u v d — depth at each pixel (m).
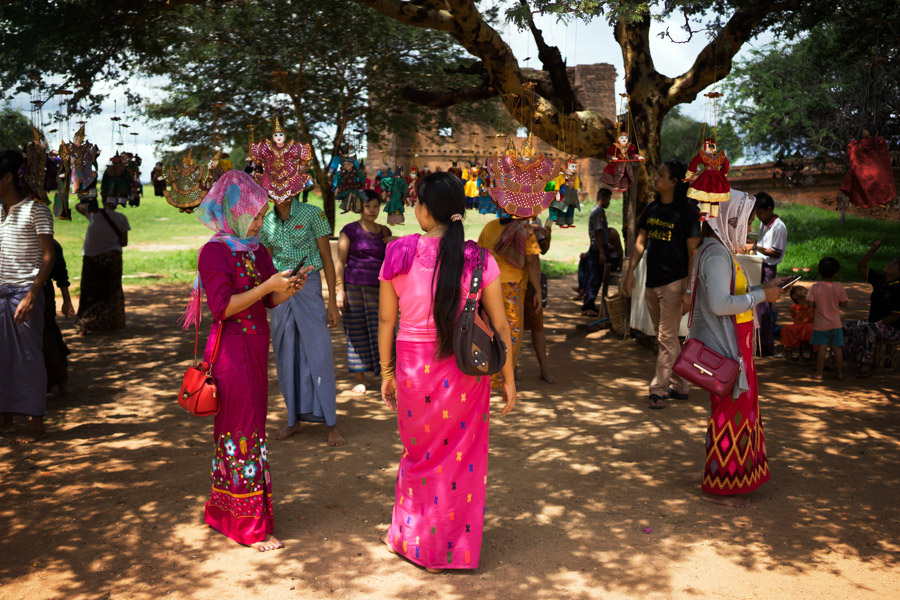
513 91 9.04
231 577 3.52
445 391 3.51
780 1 8.28
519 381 7.38
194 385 3.72
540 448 5.39
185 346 8.95
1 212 5.36
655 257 6.40
